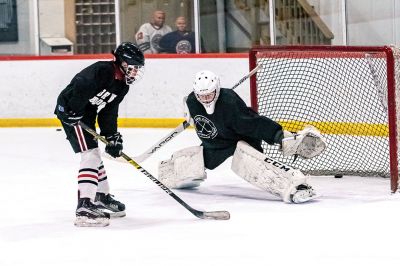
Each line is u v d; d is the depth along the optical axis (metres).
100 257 7.15
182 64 16.45
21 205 9.62
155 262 6.95
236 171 9.87
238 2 17.80
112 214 8.80
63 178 11.48
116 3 17.70
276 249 7.29
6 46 18.34
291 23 17.61
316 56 11.45
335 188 10.43
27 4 18.17
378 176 11.22
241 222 8.45
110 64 8.32
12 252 7.41
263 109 12.17
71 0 18.22
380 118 12.55
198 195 10.05
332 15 17.38
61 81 16.89
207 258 7.04
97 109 8.72
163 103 16.58
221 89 9.50
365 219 8.48
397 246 7.30
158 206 9.41
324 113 13.20
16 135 15.94
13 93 17.05
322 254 7.08
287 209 9.09
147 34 17.83
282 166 9.48
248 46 17.92
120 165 12.43
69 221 8.69
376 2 17.14
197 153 10.00
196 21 17.69
